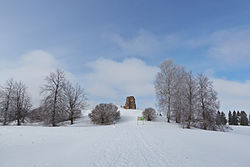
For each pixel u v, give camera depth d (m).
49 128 20.92
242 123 87.75
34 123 37.59
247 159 8.86
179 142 13.04
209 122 29.20
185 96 31.02
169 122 36.25
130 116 48.28
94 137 14.91
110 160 7.78
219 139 15.26
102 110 38.81
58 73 32.97
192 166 7.26
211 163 7.82
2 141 12.21
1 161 7.71
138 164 7.28
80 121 41.81
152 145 11.58
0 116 34.09
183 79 34.91
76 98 38.75
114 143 12.05
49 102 30.89
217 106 29.53
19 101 35.59
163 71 36.56
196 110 29.56
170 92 35.84
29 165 7.11
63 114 32.69
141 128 23.56
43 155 8.87
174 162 7.73
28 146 11.20
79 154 8.91
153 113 41.00
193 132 20.09
